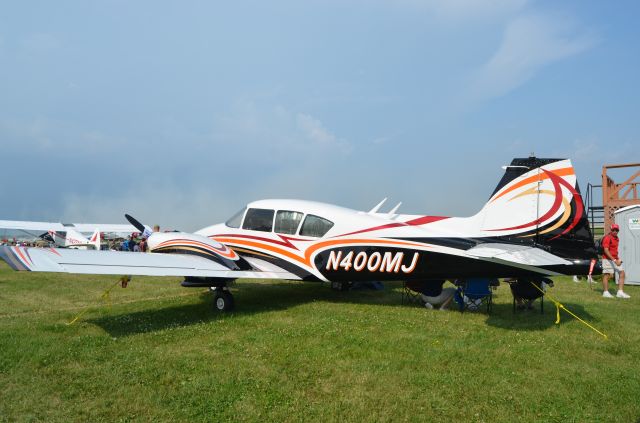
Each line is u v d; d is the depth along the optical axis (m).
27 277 11.70
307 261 7.76
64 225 26.05
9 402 3.46
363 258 7.27
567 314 6.88
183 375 4.03
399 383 3.87
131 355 4.61
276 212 8.29
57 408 3.36
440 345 5.05
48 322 6.14
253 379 3.93
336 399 3.53
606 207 14.12
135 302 7.91
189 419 3.21
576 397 3.60
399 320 6.36
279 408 3.37
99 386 3.77
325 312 6.98
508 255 5.46
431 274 6.73
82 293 8.95
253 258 8.21
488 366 4.34
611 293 9.50
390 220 7.31
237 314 6.82
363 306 7.61
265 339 5.25
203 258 7.32
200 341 5.18
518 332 5.69
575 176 6.24
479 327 5.95
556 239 6.26
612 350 4.89
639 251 11.27
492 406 3.44
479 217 6.88
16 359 4.43
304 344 5.05
